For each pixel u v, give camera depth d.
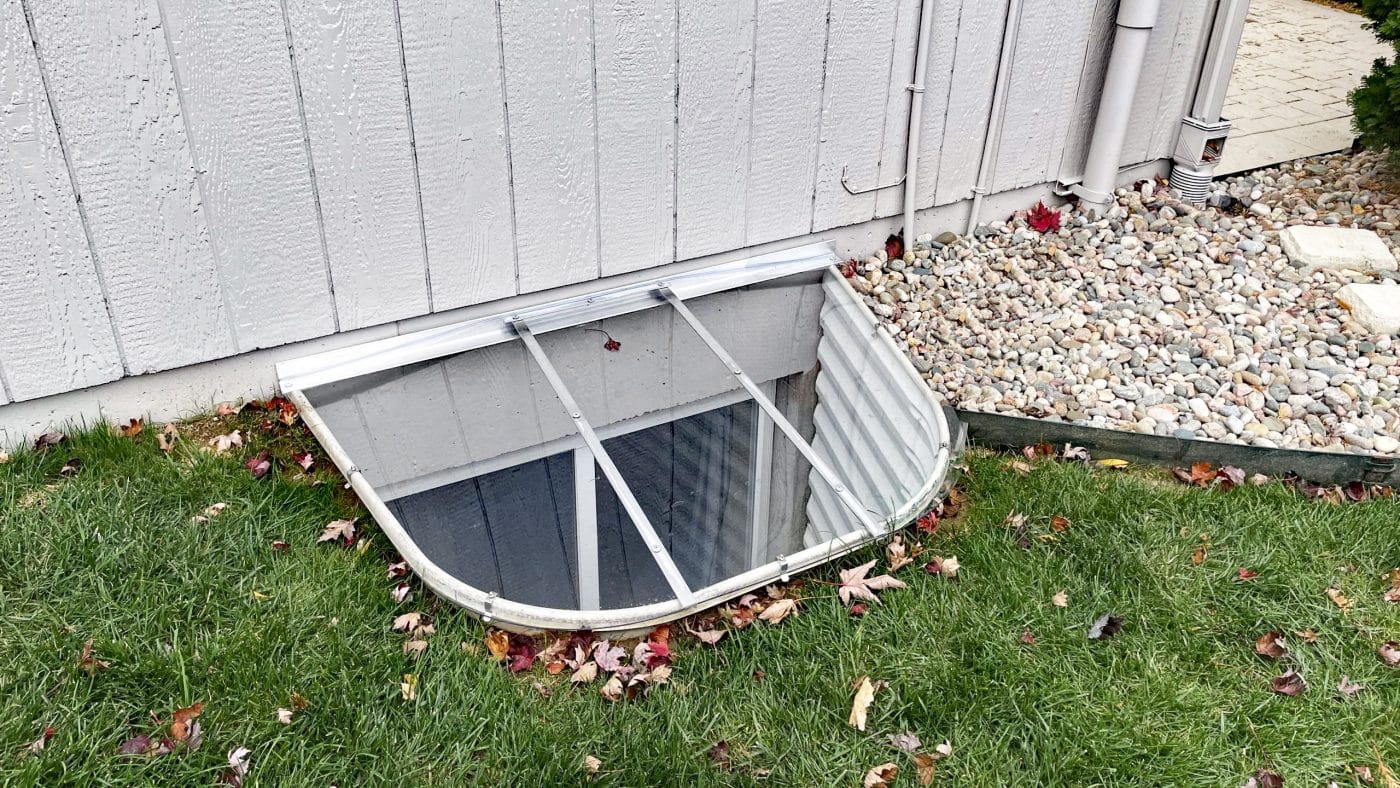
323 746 1.90
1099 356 3.14
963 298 3.38
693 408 3.33
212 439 2.63
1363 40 5.84
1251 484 2.66
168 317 2.55
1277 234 3.65
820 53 3.03
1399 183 3.92
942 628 2.19
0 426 2.50
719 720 2.01
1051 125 3.62
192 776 1.83
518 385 3.00
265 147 2.44
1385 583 2.35
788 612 2.24
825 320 3.33
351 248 2.67
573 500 3.09
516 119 2.69
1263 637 2.20
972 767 1.94
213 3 2.24
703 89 2.90
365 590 2.21
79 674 1.98
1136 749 1.97
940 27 3.18
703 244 3.19
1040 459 2.72
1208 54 3.66
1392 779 1.94
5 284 2.33
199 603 2.16
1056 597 2.27
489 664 2.08
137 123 2.28
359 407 2.76
